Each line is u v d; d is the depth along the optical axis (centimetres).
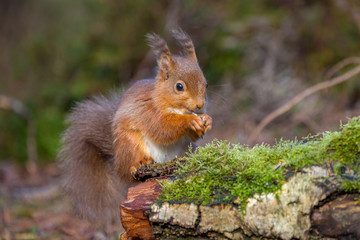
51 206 1134
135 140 707
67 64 1764
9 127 1689
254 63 1543
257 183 448
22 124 1678
